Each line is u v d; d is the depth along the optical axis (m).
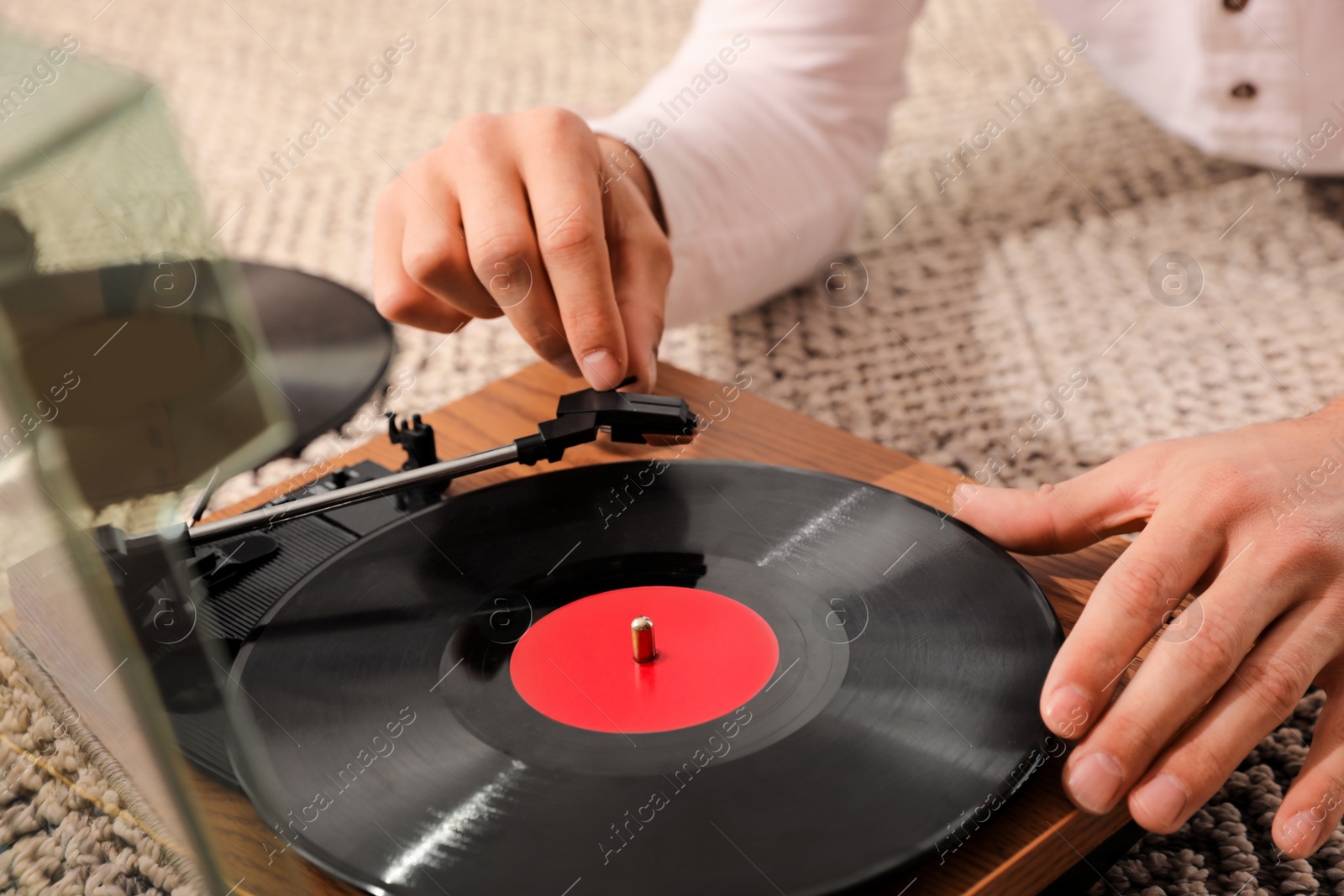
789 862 0.41
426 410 1.24
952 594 0.56
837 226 1.23
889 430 1.17
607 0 2.56
